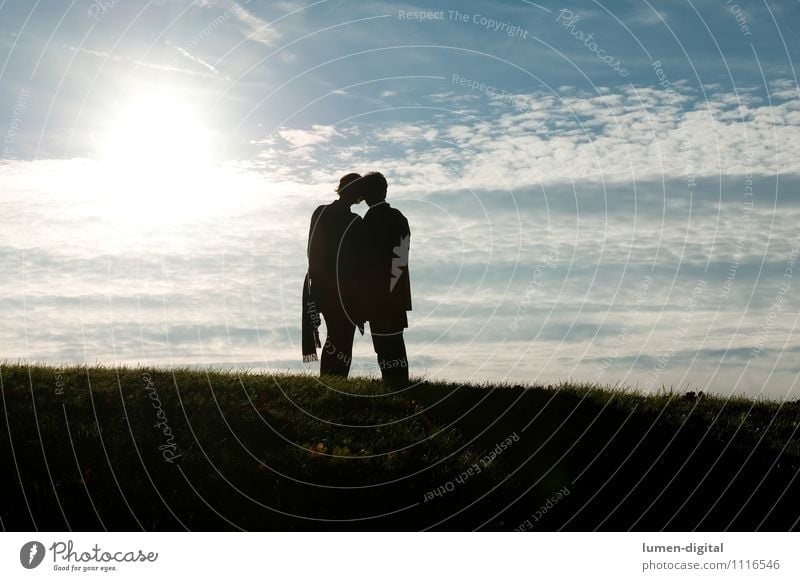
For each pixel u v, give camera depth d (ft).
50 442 27.27
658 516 27.58
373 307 37.93
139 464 26.66
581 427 32.68
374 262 37.68
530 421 32.86
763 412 36.83
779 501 29.07
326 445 29.04
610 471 29.68
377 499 26.21
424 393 35.60
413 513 25.82
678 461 30.99
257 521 24.84
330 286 38.09
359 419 31.40
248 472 26.84
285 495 26.02
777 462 31.63
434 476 27.61
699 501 28.63
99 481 25.58
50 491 24.97
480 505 26.53
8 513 24.18
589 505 27.61
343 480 26.89
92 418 29.53
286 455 27.96
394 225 37.86
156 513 24.72
